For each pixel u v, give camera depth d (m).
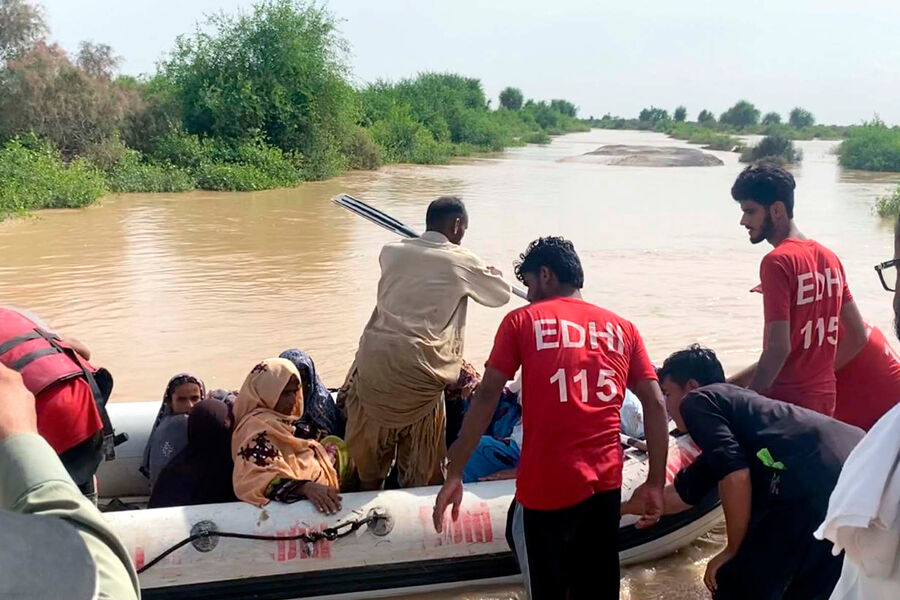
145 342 7.80
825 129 85.44
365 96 38.00
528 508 3.11
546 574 3.12
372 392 3.83
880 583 1.97
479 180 26.00
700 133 76.19
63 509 1.17
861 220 17.78
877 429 1.97
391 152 33.19
